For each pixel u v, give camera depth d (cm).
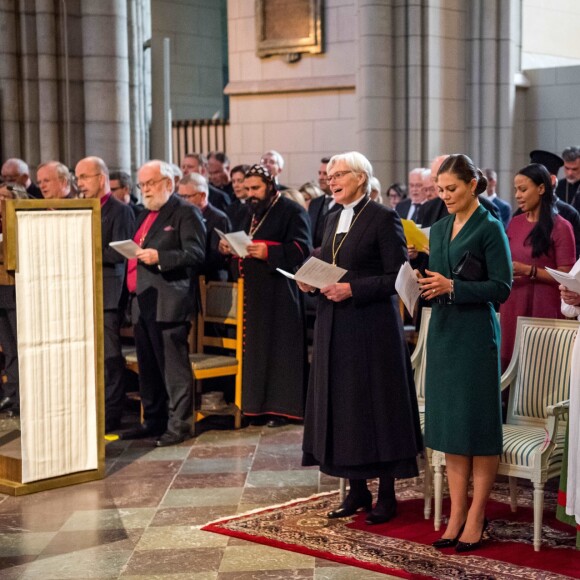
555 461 466
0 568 452
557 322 515
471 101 1223
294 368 714
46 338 557
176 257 653
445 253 460
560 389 509
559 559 446
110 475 600
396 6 1160
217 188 995
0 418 584
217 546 475
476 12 1211
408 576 428
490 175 922
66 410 572
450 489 471
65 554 468
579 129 1259
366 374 488
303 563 450
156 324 670
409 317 745
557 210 598
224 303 734
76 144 1078
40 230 544
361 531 490
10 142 1073
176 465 622
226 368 708
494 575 426
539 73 1292
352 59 1252
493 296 446
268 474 600
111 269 700
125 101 1080
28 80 1071
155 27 1595
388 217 494
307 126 1298
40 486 565
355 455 487
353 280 490
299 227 706
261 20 1299
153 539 486
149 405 698
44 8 1059
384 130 1164
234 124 1353
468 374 450
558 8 1365
